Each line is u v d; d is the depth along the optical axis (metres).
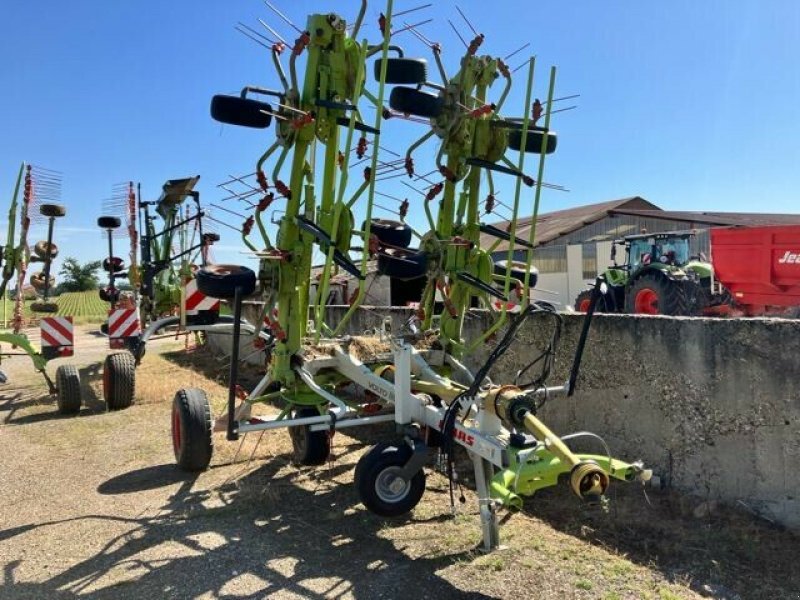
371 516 4.52
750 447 4.18
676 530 4.07
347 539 4.15
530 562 3.74
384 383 4.71
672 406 4.64
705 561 3.69
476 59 4.87
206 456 5.39
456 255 5.11
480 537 4.09
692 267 12.06
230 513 4.62
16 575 3.72
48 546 4.11
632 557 3.80
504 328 6.04
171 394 8.86
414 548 3.98
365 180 4.61
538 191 4.73
